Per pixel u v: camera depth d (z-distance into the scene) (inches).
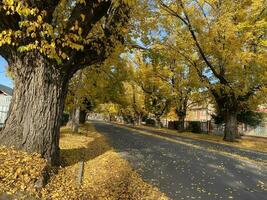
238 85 1128.8
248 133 1621.6
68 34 311.1
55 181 298.0
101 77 976.9
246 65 1074.1
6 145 313.6
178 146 779.4
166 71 1617.9
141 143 797.9
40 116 323.3
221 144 1005.2
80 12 325.7
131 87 2453.2
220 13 1050.7
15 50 313.9
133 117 2871.6
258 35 1062.4
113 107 1964.8
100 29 375.2
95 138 861.2
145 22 545.6
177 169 453.4
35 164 289.9
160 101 2057.1
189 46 1101.1
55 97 331.9
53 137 333.1
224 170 470.0
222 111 1212.5
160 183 366.0
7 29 300.4
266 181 412.5
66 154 457.1
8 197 242.4
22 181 264.8
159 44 905.5
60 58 321.1
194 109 2479.1
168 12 978.7
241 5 1072.2
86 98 1034.1
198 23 1034.7
